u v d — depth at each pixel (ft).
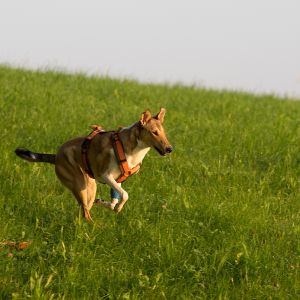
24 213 44.65
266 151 62.28
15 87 77.30
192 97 88.94
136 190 49.52
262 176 56.29
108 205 43.75
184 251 40.98
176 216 45.88
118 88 87.81
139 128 42.19
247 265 40.14
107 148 42.16
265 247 42.70
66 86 85.35
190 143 63.05
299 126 73.72
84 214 43.47
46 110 68.59
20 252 39.63
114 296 36.96
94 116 68.69
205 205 46.91
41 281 36.96
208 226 44.75
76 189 43.32
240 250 41.50
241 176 55.21
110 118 68.90
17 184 47.93
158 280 38.09
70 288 36.50
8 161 51.67
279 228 45.93
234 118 76.64
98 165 42.52
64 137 59.88
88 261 38.91
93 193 43.96
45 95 75.77
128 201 47.50
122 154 42.01
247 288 38.52
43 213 44.86
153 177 52.47
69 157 43.32
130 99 82.17
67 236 41.96
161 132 42.22
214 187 52.13
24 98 72.18
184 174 54.65
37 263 38.83
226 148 62.23
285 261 41.78
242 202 49.11
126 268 39.42
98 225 42.98
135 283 37.83
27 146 57.00
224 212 46.26
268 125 73.26
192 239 42.80
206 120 73.26
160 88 94.27
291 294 38.50
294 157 61.00
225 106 83.15
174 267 39.60
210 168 56.54
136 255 40.24
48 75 91.40
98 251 40.81
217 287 38.17
